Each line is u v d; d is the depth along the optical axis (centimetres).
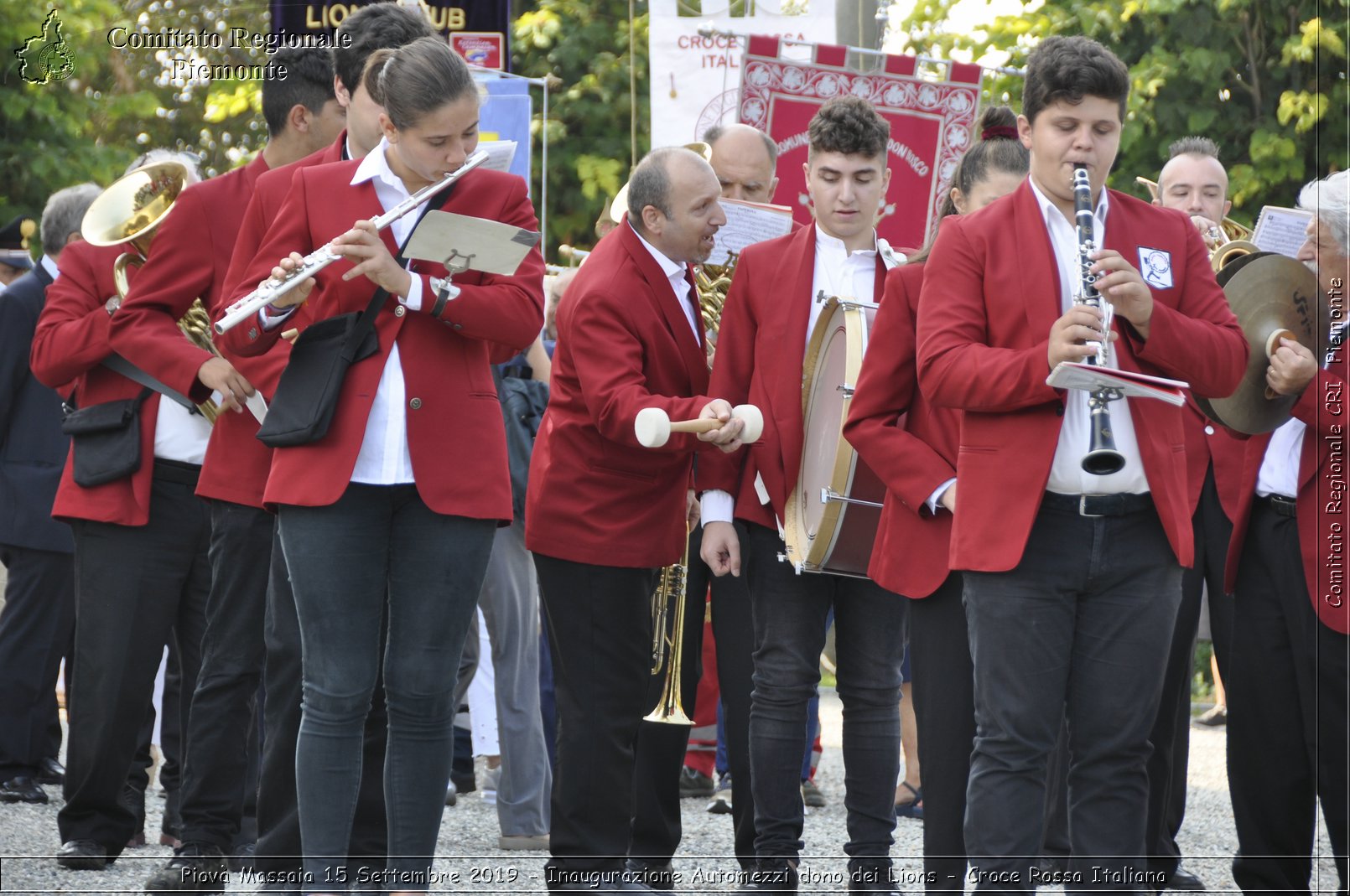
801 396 1516
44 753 2017
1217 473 1539
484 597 1816
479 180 1336
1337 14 4091
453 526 1291
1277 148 4134
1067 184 1210
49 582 1991
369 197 1312
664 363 1477
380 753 1468
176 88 3406
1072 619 1195
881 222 2544
